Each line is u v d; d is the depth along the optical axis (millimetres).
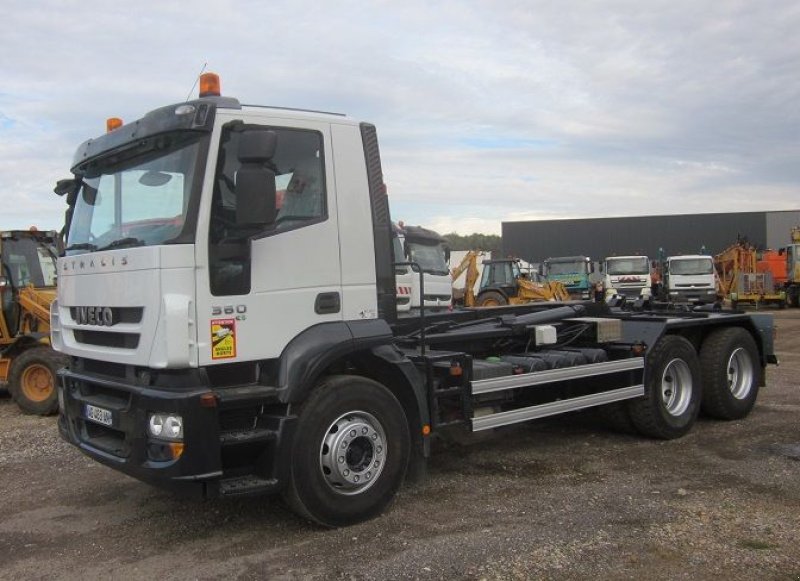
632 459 6676
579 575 4098
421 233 15578
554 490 5723
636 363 7203
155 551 4637
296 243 4801
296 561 4398
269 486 4547
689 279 28641
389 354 5176
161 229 4539
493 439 7512
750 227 54938
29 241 10875
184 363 4285
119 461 4551
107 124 5289
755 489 5641
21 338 10016
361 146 5246
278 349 4695
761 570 4121
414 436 5422
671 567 4184
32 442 7891
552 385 6777
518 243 58938
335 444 4816
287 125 4859
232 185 4570
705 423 8219
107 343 4836
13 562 4516
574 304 7973
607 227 57312
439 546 4570
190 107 4469
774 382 10859
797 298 32312
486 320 7094
